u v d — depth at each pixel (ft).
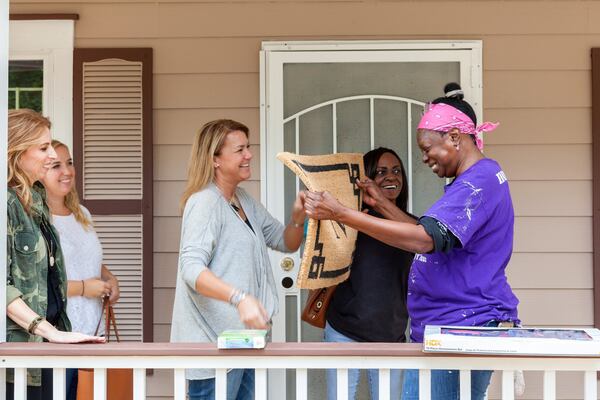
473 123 9.75
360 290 12.45
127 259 15.46
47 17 15.40
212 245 10.56
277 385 15.37
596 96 15.17
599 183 15.16
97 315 12.62
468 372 8.61
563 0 15.24
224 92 15.38
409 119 15.42
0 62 9.27
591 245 15.23
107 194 15.46
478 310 9.50
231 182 11.18
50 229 10.35
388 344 8.96
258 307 9.48
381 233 9.20
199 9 15.38
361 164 12.31
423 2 15.29
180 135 15.42
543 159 15.26
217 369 8.79
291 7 15.34
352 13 15.35
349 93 15.46
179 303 10.85
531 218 15.29
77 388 10.64
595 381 8.51
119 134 15.42
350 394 12.78
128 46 15.42
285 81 15.40
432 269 9.70
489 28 15.28
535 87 15.26
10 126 9.78
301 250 15.46
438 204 9.29
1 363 8.86
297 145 15.42
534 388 15.31
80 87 15.40
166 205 15.47
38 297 9.80
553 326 15.23
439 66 15.37
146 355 8.77
